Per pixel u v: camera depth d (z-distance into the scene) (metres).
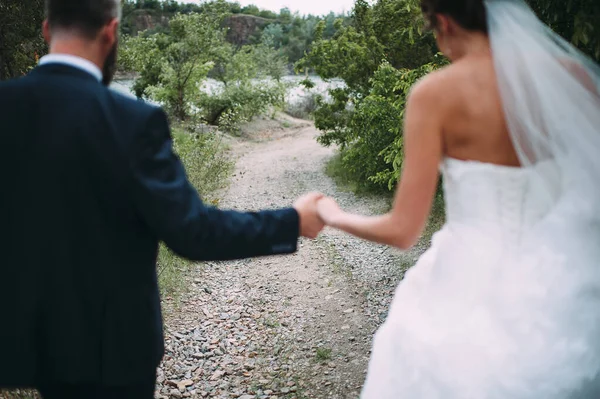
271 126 22.92
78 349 1.52
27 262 1.49
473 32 1.58
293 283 5.69
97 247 1.51
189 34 19.73
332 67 11.33
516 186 1.53
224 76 21.95
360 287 5.34
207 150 10.59
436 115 1.51
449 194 1.62
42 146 1.48
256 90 21.48
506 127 1.51
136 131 1.52
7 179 1.49
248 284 5.78
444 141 1.56
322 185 10.63
